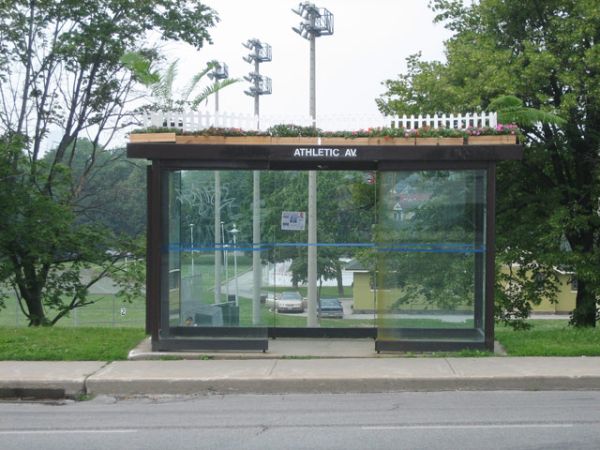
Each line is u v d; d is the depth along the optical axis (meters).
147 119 10.63
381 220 10.52
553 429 7.03
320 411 7.89
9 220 20.12
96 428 7.29
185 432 7.06
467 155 10.16
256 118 10.59
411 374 9.14
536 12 18.55
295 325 13.33
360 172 13.87
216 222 10.68
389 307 10.58
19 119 22.09
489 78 17.05
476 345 10.45
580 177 19.08
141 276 21.89
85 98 22.73
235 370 9.51
